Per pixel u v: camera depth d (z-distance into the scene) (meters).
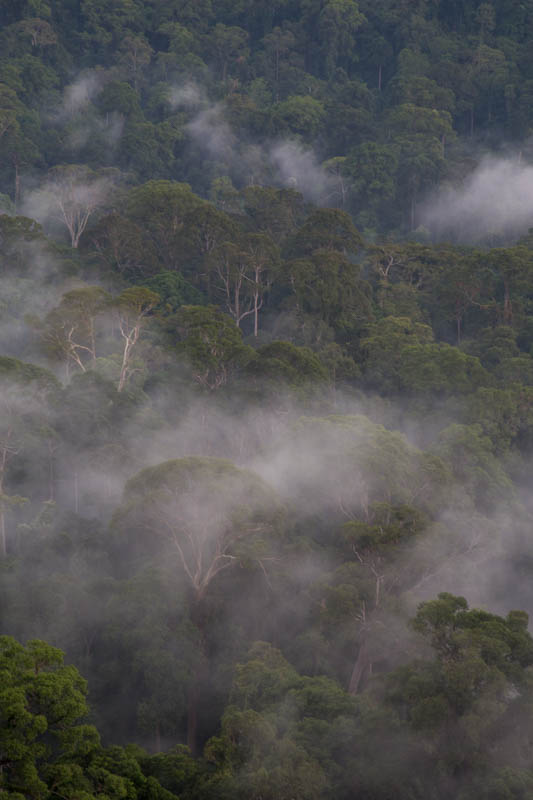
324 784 86.12
